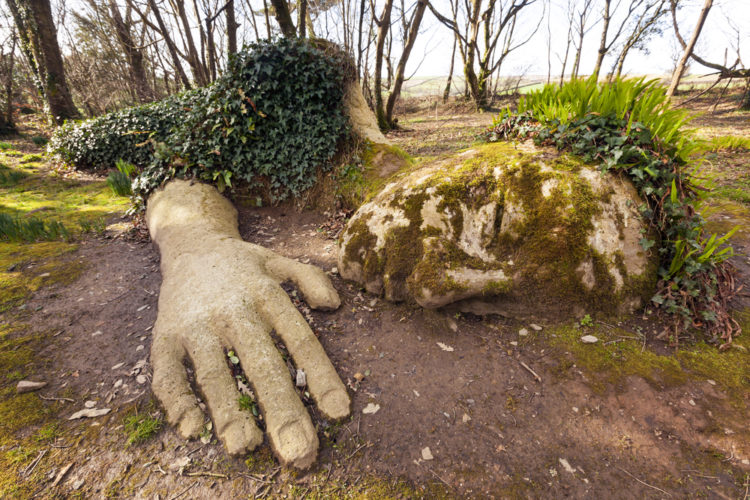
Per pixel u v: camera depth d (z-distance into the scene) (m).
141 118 8.71
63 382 2.66
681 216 2.75
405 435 2.31
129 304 3.62
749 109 14.73
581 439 2.18
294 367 2.70
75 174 8.73
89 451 2.18
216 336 2.73
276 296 3.07
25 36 13.20
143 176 5.65
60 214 6.09
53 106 12.98
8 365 2.76
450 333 3.04
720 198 5.37
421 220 3.25
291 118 5.34
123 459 2.14
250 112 5.21
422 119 17.59
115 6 13.12
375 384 2.67
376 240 3.49
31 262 4.35
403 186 3.55
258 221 5.45
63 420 2.37
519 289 2.96
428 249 3.05
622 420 2.23
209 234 4.13
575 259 2.83
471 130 11.88
